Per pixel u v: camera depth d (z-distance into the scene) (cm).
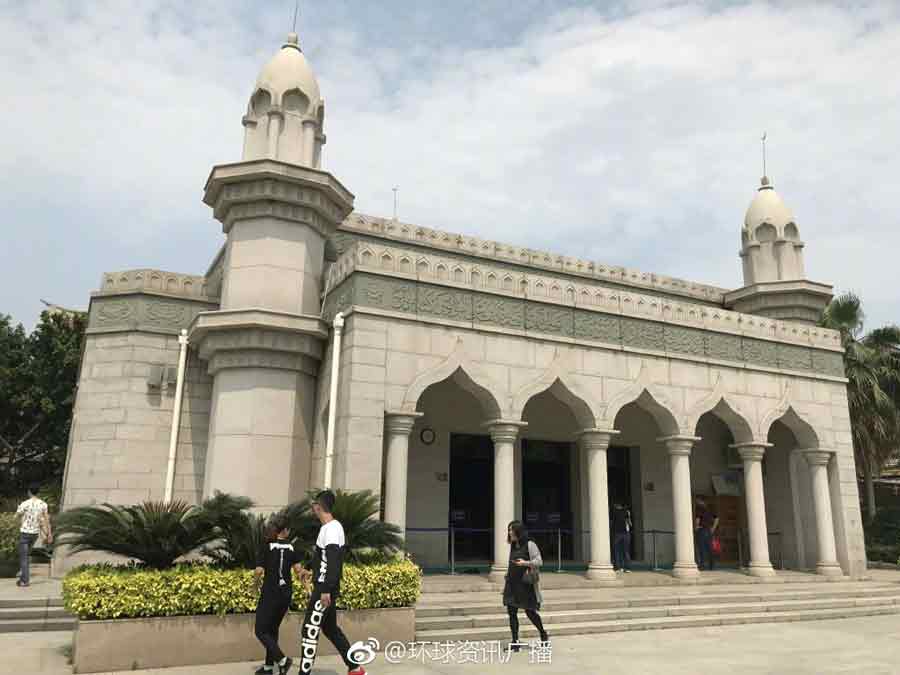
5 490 2961
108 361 1611
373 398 1280
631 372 1559
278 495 1380
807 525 1884
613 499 1933
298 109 1616
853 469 1812
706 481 2028
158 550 845
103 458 1552
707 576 1589
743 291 2123
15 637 980
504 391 1403
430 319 1357
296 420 1430
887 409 2452
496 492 1370
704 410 1631
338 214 1608
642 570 1706
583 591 1344
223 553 931
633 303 1606
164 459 1577
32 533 1298
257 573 777
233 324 1403
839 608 1373
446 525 1678
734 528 2027
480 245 1938
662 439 1603
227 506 862
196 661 807
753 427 1683
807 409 1783
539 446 1894
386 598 925
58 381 2892
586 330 1531
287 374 1438
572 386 1480
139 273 1658
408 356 1328
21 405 2848
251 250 1501
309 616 689
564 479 1911
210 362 1498
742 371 1709
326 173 1516
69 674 765
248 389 1413
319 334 1429
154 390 1602
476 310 1419
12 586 1271
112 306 1650
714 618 1202
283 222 1519
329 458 1295
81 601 771
